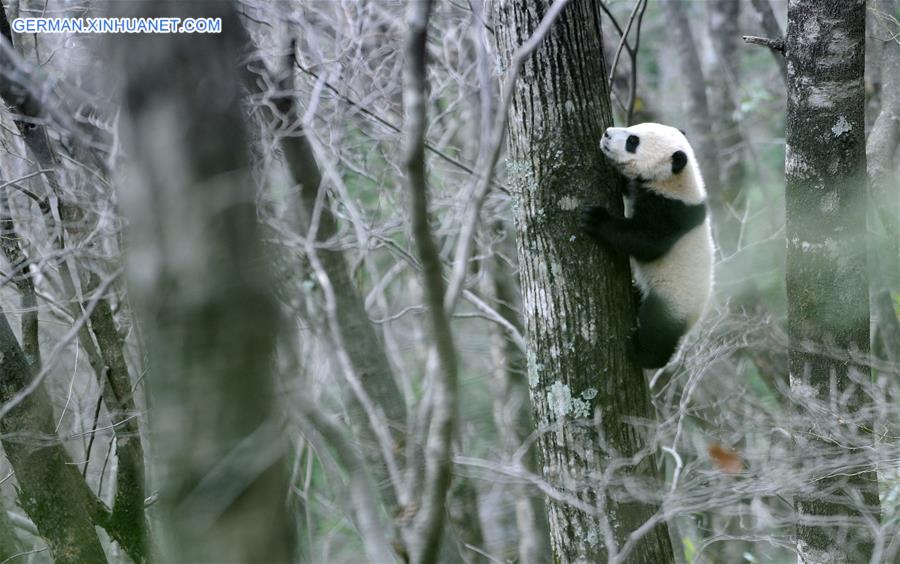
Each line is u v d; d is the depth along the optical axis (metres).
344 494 7.65
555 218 9.70
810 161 10.00
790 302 10.47
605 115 10.15
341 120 14.24
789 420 10.84
